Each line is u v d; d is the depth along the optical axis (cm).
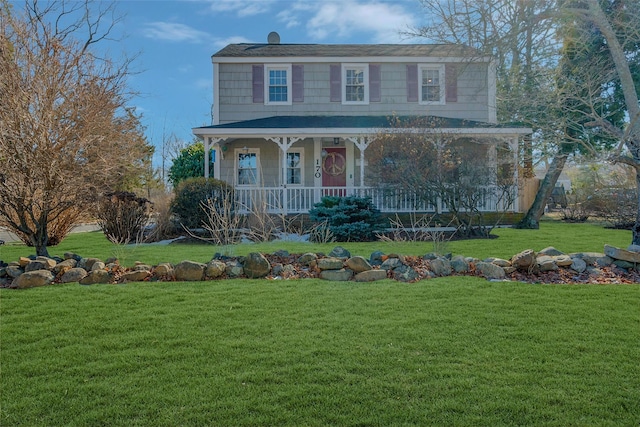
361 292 495
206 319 406
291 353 329
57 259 631
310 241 1006
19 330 377
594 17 850
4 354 328
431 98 1611
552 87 1223
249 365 309
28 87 703
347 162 1567
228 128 1338
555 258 599
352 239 1051
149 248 895
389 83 1609
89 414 247
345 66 1603
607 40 854
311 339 356
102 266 571
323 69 1606
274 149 1570
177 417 245
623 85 827
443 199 1102
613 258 595
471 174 1100
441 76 1602
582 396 265
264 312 425
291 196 1432
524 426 236
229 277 573
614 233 1149
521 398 263
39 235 711
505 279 561
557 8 914
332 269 569
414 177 1092
